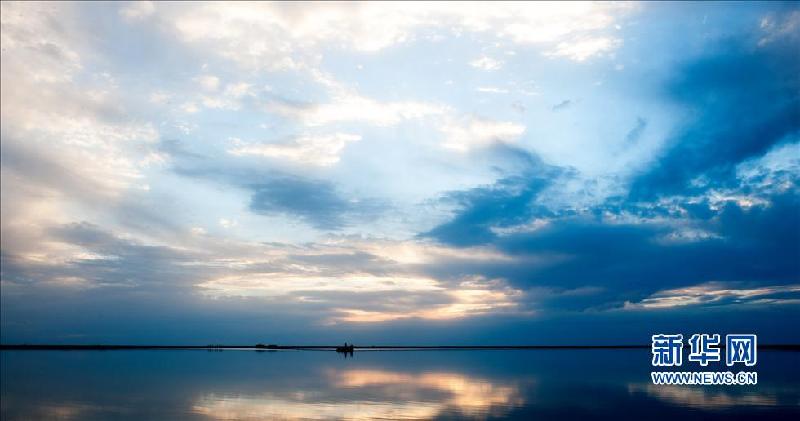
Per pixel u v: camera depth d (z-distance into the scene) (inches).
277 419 1044.5
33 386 1621.6
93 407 1186.0
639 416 1090.7
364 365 2824.8
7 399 1314.0
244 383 1728.6
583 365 2824.8
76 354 4579.2
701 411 1149.7
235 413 1109.7
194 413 1109.7
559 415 1101.1
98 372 2212.1
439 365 2849.4
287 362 3152.1
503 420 1040.8
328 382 1768.0
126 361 3203.7
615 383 1736.0
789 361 2979.8
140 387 1593.3
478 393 1457.9
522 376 2037.4
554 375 2086.6
